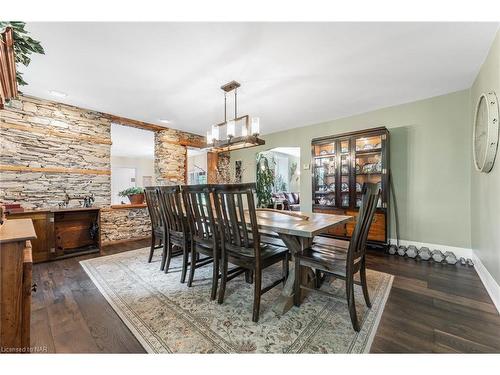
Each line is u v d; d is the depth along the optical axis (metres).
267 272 2.70
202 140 5.55
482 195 2.44
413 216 3.47
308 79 2.71
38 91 3.04
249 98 3.28
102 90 3.00
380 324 1.61
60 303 1.91
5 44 1.23
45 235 2.98
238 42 2.01
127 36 1.92
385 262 3.00
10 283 1.06
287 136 5.16
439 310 1.80
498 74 1.90
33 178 3.26
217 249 1.99
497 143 1.96
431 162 3.32
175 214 2.47
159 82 2.77
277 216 2.46
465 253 3.05
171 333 1.52
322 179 4.34
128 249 3.62
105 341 1.44
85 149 3.73
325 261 1.71
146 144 6.93
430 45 2.06
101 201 3.90
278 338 1.47
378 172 3.64
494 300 1.96
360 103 3.52
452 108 3.14
